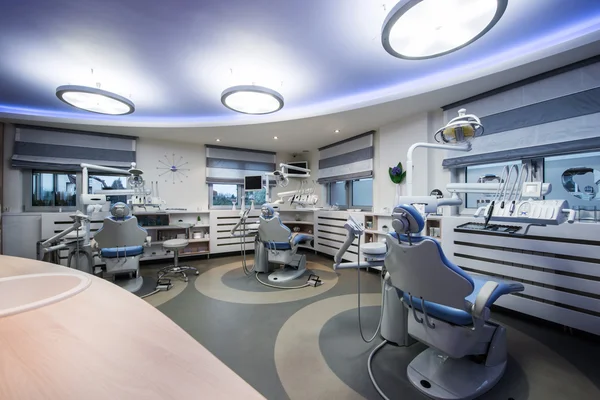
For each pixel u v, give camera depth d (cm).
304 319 229
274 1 161
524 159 251
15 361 44
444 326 137
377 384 147
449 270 115
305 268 381
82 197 302
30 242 363
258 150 542
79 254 314
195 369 43
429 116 324
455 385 141
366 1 162
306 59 229
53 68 238
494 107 264
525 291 221
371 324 220
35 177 382
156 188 450
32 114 343
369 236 384
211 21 178
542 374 156
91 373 42
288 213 563
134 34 191
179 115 372
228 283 329
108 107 278
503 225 226
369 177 409
